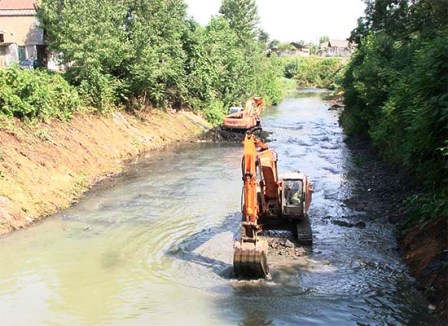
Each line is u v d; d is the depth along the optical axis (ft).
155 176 84.74
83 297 41.60
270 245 52.70
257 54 233.55
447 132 45.11
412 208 57.57
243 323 37.40
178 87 134.51
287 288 42.98
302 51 533.55
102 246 52.70
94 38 100.01
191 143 120.47
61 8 102.42
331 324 37.04
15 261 48.65
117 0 114.93
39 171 69.82
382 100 96.53
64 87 93.15
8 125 73.26
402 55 96.58
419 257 46.06
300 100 260.01
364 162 94.89
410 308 38.96
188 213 63.93
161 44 121.70
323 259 49.06
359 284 43.47
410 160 53.16
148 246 52.70
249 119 127.24
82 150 84.94
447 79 45.21
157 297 41.60
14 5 135.95
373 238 54.60
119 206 67.05
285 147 114.01
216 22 180.75
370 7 138.00
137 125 114.52
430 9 101.71
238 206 66.95
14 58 133.28
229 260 49.03
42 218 61.46
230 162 97.04
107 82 106.42
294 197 52.75
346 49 521.24
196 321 37.70
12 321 37.81
